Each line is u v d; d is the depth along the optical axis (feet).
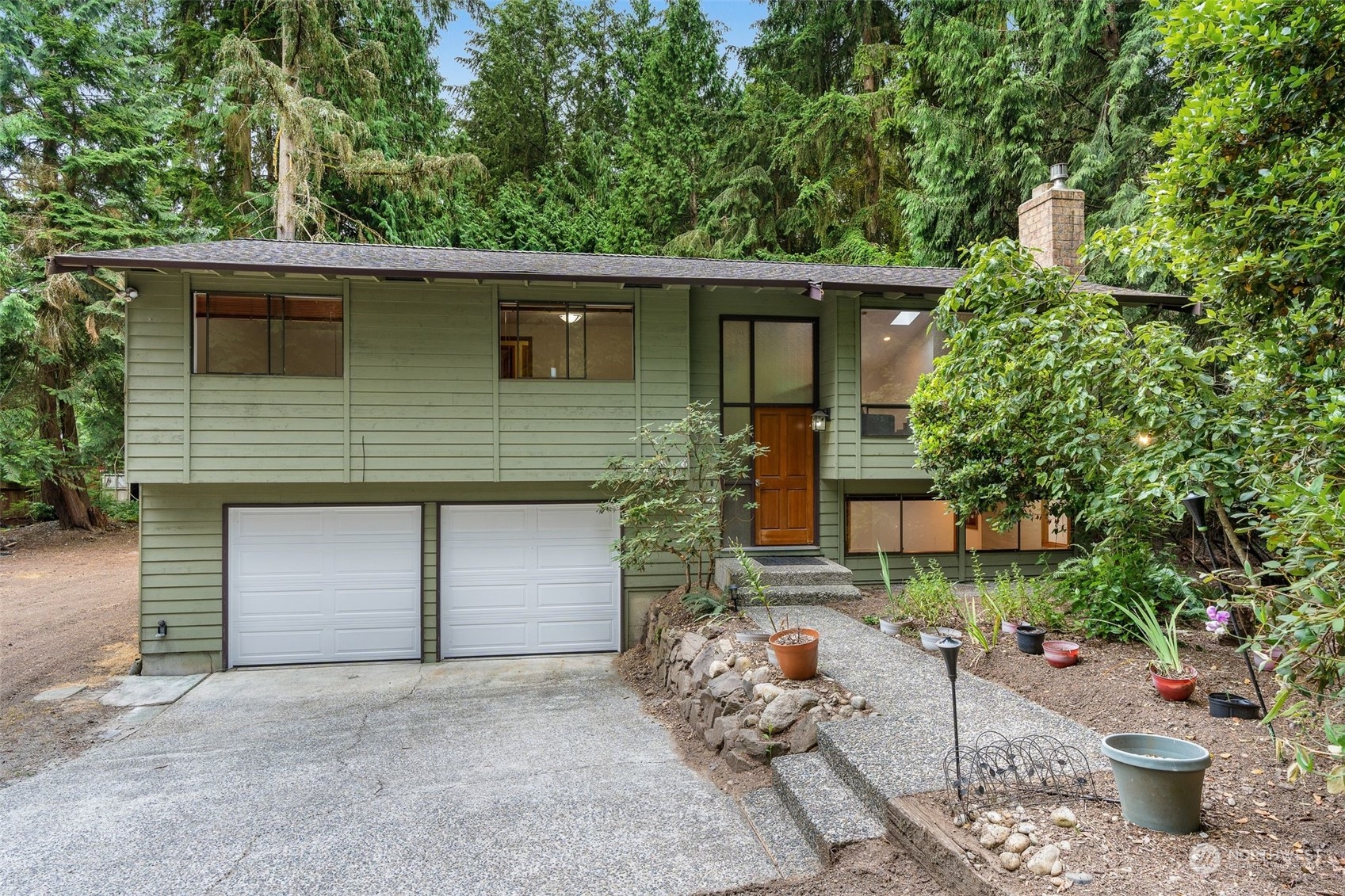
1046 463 19.29
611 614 31.45
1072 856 8.95
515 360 29.99
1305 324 12.58
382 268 26.23
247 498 28.68
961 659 19.16
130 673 27.84
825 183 59.62
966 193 46.83
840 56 67.97
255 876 12.71
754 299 33.14
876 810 11.73
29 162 50.08
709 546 29.07
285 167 48.49
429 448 28.71
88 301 48.57
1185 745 9.82
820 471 33.47
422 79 62.64
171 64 54.70
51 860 13.52
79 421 58.23
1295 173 11.73
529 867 12.62
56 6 51.42
